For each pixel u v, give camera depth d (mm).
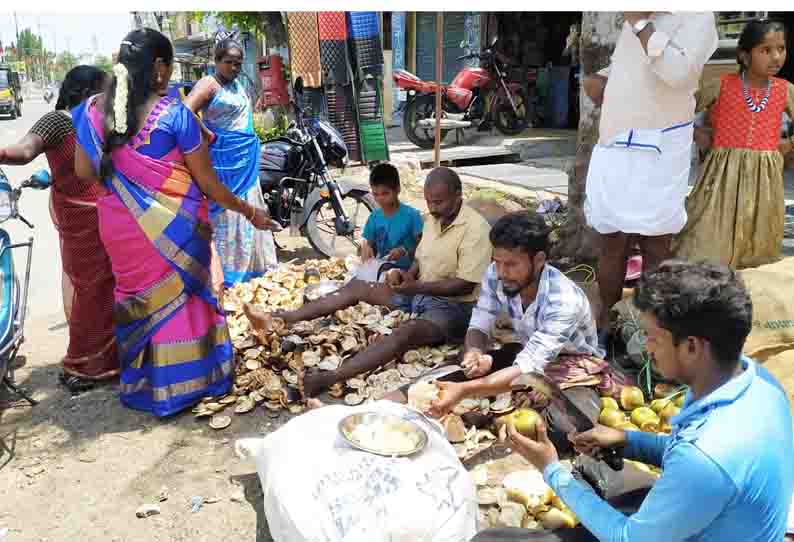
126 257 3189
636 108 3264
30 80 87562
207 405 3357
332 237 6418
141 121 3064
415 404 2824
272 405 3379
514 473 2678
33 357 4121
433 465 2312
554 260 5062
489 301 3047
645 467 2676
